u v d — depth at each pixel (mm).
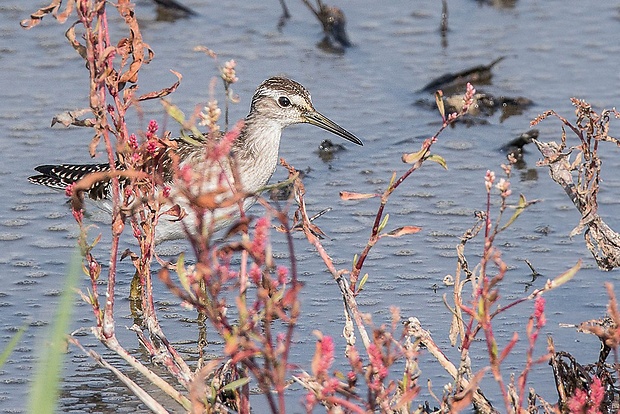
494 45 19234
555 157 10039
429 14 20484
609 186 14594
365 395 9844
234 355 7637
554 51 18953
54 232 13680
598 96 17266
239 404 8492
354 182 15062
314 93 17688
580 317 11523
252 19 20156
